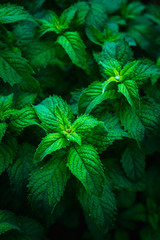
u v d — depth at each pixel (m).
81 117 0.46
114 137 0.47
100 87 0.48
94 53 0.53
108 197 0.48
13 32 0.53
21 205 0.52
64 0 0.56
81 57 0.51
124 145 0.52
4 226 0.47
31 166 0.48
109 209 0.48
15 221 0.49
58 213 0.52
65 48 0.50
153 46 0.60
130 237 0.67
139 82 0.48
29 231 0.52
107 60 0.49
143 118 0.48
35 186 0.46
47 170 0.46
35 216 0.48
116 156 0.53
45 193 0.46
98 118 0.49
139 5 0.64
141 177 0.54
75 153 0.45
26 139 0.49
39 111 0.47
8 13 0.49
